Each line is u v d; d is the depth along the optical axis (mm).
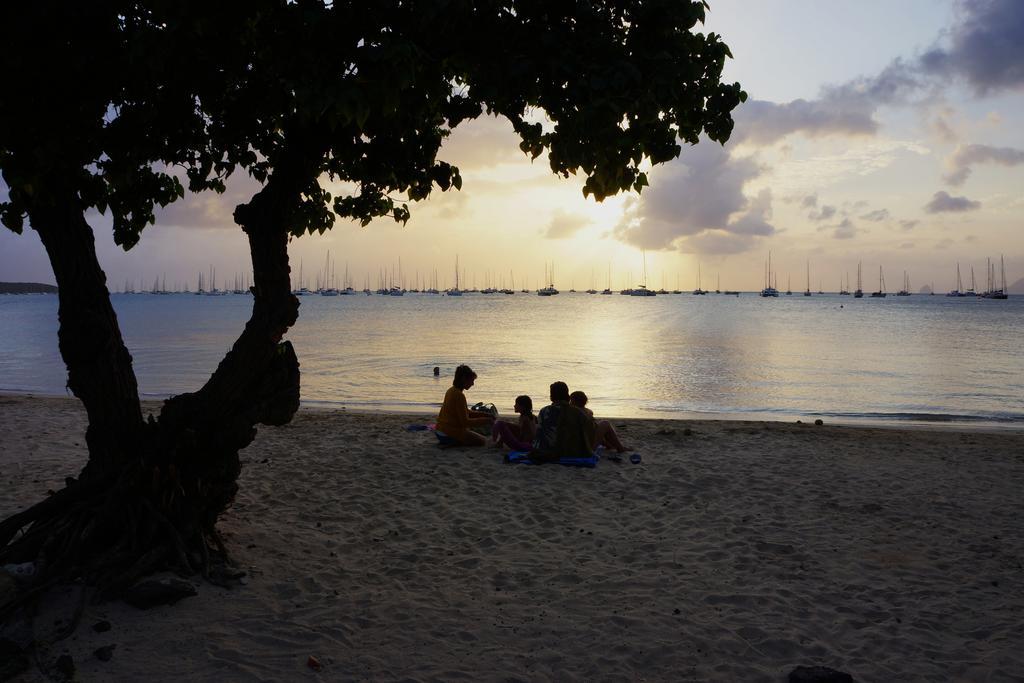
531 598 5754
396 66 3711
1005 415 19156
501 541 7156
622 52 4125
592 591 5910
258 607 5375
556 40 4129
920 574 6332
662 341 48062
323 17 3969
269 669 4457
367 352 37094
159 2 3721
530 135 4641
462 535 7324
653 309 136625
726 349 41188
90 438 5910
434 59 4414
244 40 4895
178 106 5723
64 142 5020
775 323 78812
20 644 4457
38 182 5055
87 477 5926
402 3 4320
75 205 5637
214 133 6352
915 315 105562
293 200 5602
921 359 35500
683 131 4684
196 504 5766
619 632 5141
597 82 3836
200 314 98062
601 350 39844
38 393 22141
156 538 5641
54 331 57375
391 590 5859
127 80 5082
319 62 4023
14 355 36031
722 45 4387
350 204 7363
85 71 4828
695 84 4445
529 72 4281
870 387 25031
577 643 4961
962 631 5199
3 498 8438
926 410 20141
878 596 5844
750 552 6879
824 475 10117
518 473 9945
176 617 5059
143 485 5617
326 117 5277
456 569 6367
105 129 5578
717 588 5988
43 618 4836
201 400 5746
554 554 6793
